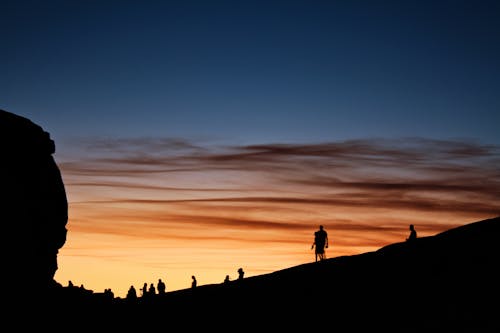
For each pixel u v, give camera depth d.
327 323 32.47
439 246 40.12
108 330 37.50
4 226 33.06
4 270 32.81
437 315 29.45
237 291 42.78
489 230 40.78
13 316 32.81
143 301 45.84
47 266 36.47
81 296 41.16
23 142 35.81
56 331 34.88
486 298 29.95
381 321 30.67
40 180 36.44
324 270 42.28
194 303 42.34
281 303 37.72
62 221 38.03
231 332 34.94
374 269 39.25
